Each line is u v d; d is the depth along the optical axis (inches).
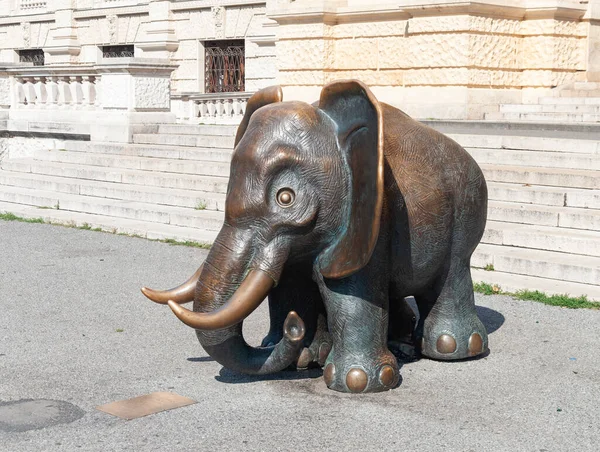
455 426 202.2
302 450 188.7
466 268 249.6
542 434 197.6
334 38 753.6
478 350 250.8
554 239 362.9
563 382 233.9
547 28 687.7
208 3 1103.6
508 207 406.0
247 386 231.1
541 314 304.2
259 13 1058.1
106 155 638.5
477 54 666.8
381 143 201.2
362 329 223.0
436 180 227.5
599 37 719.1
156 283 363.6
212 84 1134.4
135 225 496.1
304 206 211.2
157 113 671.1
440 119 657.6
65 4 1295.5
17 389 230.7
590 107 621.9
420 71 686.5
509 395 223.6
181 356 260.5
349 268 210.1
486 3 660.1
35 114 739.4
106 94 673.6
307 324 241.4
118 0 1231.5
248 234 212.8
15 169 665.6
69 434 198.7
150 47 1170.0
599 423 204.7
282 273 229.3
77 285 360.2
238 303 207.0
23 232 499.8
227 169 546.3
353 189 210.4
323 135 214.5
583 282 335.6
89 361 255.8
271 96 228.2
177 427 202.5
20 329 291.9
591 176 414.6
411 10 679.7
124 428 202.1
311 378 236.8
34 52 1397.6
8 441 194.5
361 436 196.1
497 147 498.3
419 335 252.7
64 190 595.2
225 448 190.1
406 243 223.3
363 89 207.6
